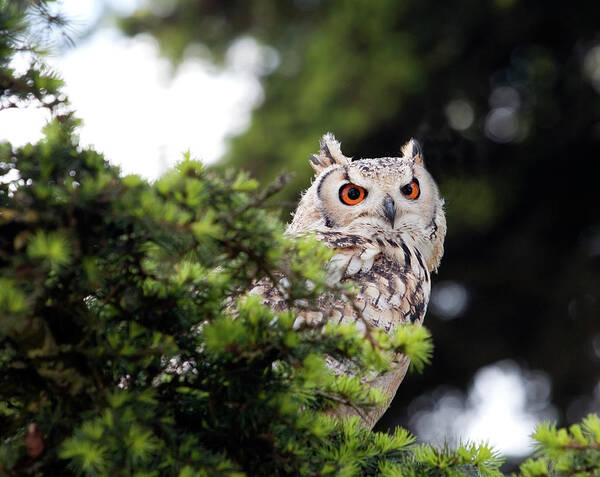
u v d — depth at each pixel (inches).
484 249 958.4
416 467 249.1
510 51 920.3
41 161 194.7
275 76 928.9
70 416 195.5
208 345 200.1
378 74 861.8
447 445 253.6
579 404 936.3
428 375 964.6
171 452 194.7
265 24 959.0
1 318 171.5
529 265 963.3
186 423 215.0
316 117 863.7
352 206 459.2
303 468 207.6
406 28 882.1
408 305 404.2
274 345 197.8
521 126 932.0
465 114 901.2
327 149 504.1
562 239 983.6
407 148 524.7
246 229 195.0
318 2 933.2
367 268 415.2
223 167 884.6
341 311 364.2
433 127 882.1
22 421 203.3
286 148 860.0
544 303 967.6
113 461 184.1
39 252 171.3
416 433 947.3
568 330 946.1
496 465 245.6
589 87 925.8
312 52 882.8
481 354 964.0
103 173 193.3
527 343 968.3
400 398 966.4
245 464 208.5
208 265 199.0
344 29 877.8
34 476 190.1
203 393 212.4
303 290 203.5
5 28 213.8
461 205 892.0
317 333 204.5
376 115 860.0
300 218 479.8
